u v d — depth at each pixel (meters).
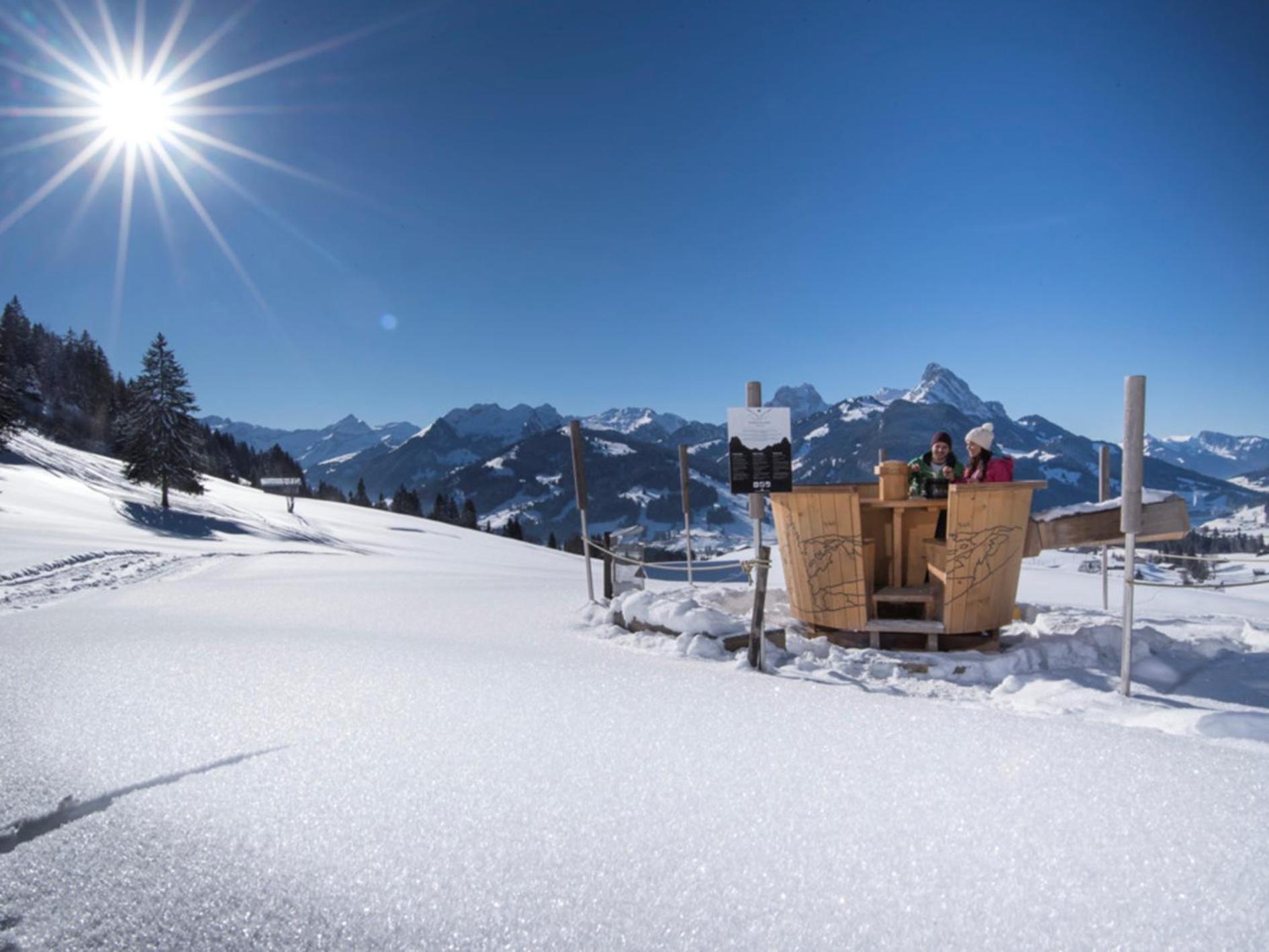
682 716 3.04
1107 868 1.78
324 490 128.75
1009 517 5.25
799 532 5.77
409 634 5.54
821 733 2.79
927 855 1.88
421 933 1.67
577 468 7.06
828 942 1.59
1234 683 4.21
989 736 2.70
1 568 12.59
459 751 2.63
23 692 3.39
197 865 1.94
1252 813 2.01
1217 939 1.53
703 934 1.62
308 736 2.77
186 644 4.63
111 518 33.84
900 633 5.80
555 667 4.04
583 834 2.02
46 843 2.05
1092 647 4.98
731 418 4.64
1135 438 3.85
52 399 98.25
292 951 1.65
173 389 42.75
